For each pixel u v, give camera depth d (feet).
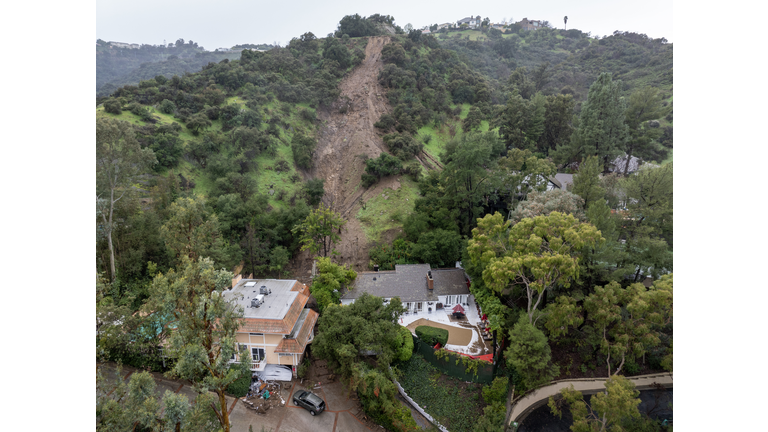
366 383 98.68
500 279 105.40
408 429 96.43
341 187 278.05
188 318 78.64
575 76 478.18
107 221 139.13
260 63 382.83
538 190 176.96
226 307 82.02
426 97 377.91
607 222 129.39
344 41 498.69
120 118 239.91
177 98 287.07
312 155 298.15
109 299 111.86
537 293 130.82
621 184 152.97
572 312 106.73
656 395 116.37
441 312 145.69
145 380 71.77
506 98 421.18
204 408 74.23
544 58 636.48
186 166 232.53
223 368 78.59
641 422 98.32
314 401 106.63
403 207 239.50
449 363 115.55
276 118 306.35
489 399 105.40
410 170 269.03
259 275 178.91
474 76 443.73
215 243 145.59
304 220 190.08
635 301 100.22
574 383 118.01
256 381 115.44
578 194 157.17
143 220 150.10
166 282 100.53
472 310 146.72
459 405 106.73
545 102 291.79
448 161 264.31
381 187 259.19
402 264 169.89
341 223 182.91
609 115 233.35
